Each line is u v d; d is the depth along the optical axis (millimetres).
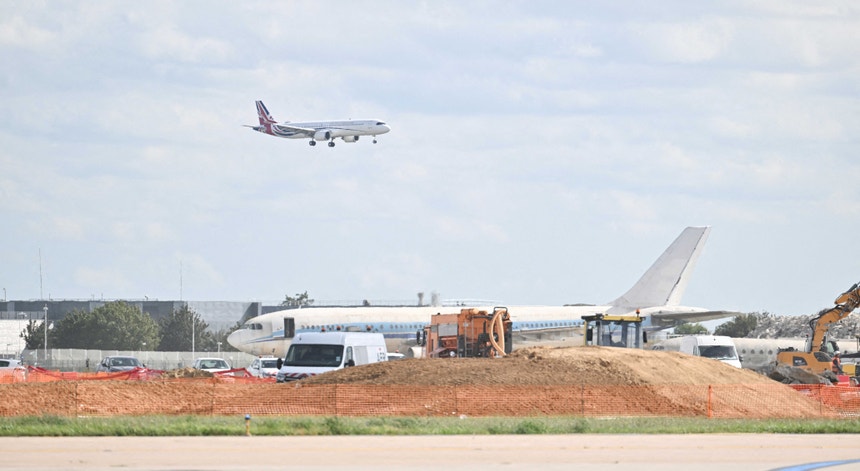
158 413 85750
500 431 67312
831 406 97500
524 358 98750
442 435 65000
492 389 88750
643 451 56375
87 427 65125
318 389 89375
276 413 84438
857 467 50594
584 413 85875
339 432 65625
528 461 51438
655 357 101938
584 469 48656
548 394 88188
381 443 59219
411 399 86375
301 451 54812
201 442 59375
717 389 94875
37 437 62469
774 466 50656
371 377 95188
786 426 72875
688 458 53469
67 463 49219
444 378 92562
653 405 88500
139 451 54469
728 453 55906
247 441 60031
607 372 95188
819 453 56594
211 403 88625
